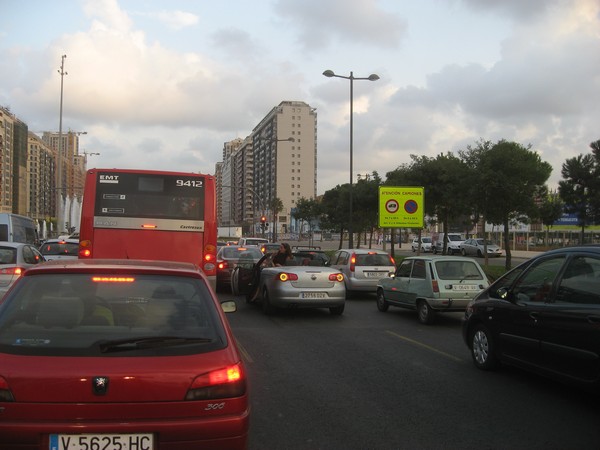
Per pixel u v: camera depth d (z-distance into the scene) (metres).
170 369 3.07
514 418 5.14
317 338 9.34
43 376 2.93
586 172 40.34
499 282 6.99
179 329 3.41
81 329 3.31
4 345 3.12
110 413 2.95
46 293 3.55
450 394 5.94
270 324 10.91
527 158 20.47
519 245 54.66
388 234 76.62
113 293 3.62
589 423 5.02
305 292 11.62
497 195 20.11
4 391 2.89
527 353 6.09
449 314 12.69
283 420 5.01
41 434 2.87
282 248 13.55
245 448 3.18
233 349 3.40
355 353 8.09
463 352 8.23
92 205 10.80
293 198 148.00
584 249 5.66
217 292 16.97
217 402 3.11
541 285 6.08
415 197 25.91
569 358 5.39
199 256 11.12
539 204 23.33
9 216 21.67
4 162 105.69
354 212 37.81
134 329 3.36
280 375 6.71
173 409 3.03
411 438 4.60
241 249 17.66
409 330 10.29
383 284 12.91
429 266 11.00
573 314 5.38
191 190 11.19
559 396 5.89
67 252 17.73
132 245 10.88
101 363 3.04
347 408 5.41
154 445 2.98
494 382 6.46
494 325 6.74
